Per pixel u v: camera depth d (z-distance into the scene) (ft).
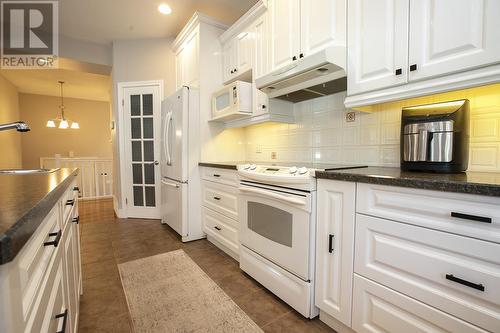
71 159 16.92
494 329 2.57
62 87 17.81
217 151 9.21
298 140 7.44
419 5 3.69
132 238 9.11
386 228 3.42
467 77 3.30
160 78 11.56
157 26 10.26
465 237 2.73
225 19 9.66
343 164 6.10
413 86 3.84
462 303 2.77
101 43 11.74
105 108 22.44
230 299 5.29
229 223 7.25
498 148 3.88
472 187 2.58
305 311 4.52
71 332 3.42
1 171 5.06
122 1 8.43
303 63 4.97
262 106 7.13
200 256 7.50
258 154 9.11
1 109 14.51
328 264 4.24
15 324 1.33
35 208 1.75
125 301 5.24
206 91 8.91
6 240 1.19
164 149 10.11
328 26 5.07
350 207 3.87
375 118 5.55
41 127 19.79
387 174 3.73
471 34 3.20
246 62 7.66
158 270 6.61
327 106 6.59
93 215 12.67
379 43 4.20
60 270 2.82
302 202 4.49
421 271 3.08
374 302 3.60
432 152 3.99
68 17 9.45
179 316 4.75
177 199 8.98
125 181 12.00
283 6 6.18
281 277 5.07
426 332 3.07
